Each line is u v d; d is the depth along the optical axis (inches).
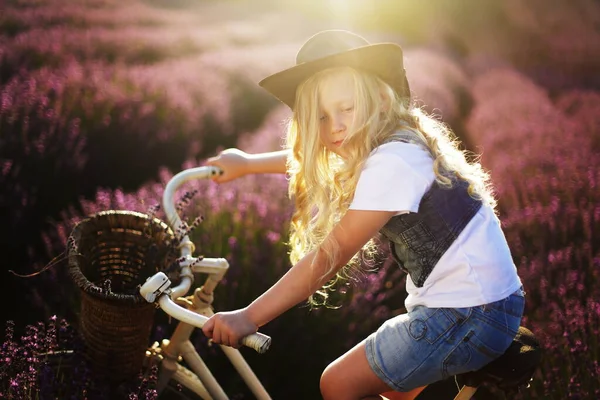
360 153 77.9
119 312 85.7
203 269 89.5
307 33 484.7
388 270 157.8
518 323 78.8
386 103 79.6
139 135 218.5
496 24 518.3
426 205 76.2
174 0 537.3
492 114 282.4
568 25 527.8
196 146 223.5
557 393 119.0
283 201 171.5
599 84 402.9
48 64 269.3
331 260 76.0
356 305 141.6
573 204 181.8
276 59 345.7
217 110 255.4
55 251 149.1
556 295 145.6
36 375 92.3
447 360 76.4
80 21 377.4
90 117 219.0
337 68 78.7
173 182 99.0
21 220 161.3
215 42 400.8
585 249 158.4
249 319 74.8
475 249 76.8
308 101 79.8
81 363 89.8
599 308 126.8
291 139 87.0
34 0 384.8
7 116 193.9
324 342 138.3
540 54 476.4
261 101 300.0
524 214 175.9
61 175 185.9
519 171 212.7
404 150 76.2
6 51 263.6
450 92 320.5
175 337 98.0
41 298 136.3
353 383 79.4
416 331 76.7
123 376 93.1
